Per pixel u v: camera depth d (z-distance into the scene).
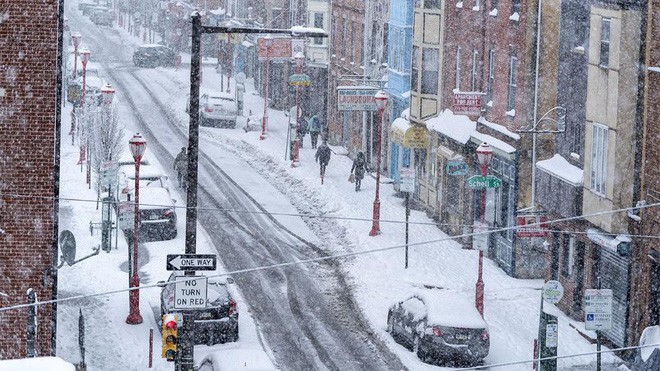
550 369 43.38
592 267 53.31
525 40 59.97
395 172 82.00
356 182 79.62
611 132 50.56
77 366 42.81
